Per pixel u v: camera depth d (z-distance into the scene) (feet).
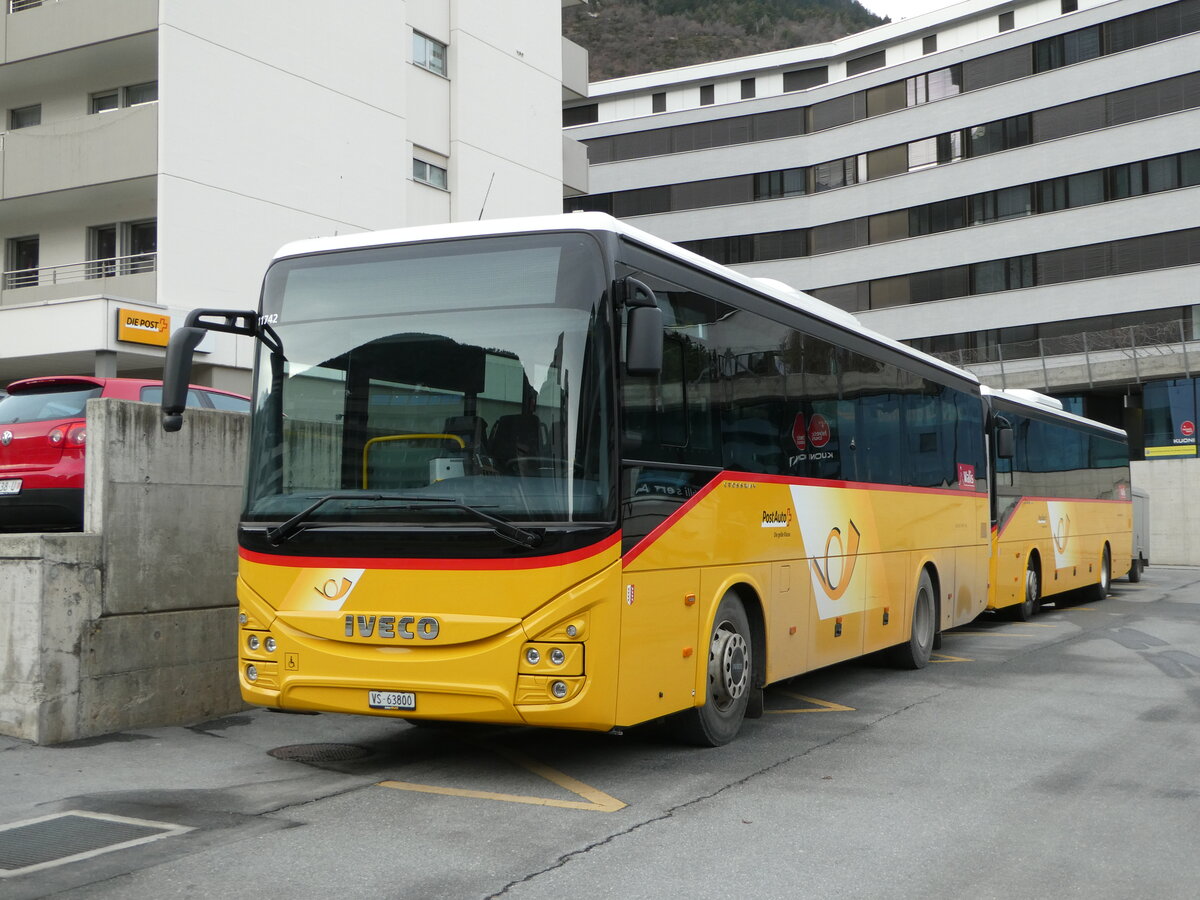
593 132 201.77
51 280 93.35
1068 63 157.07
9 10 91.66
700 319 25.91
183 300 82.58
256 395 23.72
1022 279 160.56
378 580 21.88
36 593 25.64
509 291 22.41
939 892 16.30
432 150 108.68
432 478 21.94
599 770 24.11
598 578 21.21
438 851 18.08
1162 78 148.36
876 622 36.04
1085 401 145.89
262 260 88.58
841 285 181.47
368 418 22.63
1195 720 30.22
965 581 46.01
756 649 28.27
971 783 23.03
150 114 81.71
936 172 170.81
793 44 467.52
